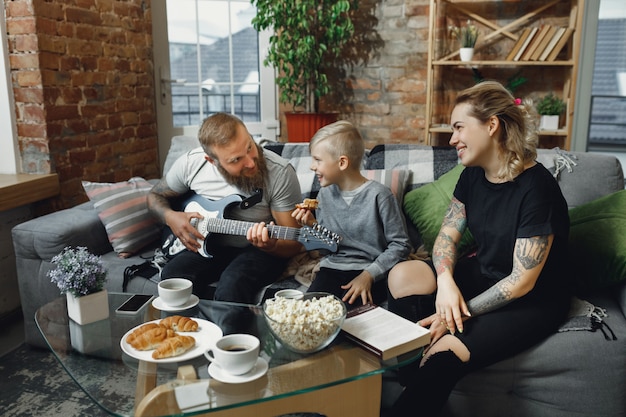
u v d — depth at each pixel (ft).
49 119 9.39
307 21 12.66
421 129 13.93
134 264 7.50
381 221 6.66
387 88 13.93
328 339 4.58
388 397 6.12
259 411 4.49
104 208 7.82
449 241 6.18
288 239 6.36
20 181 8.90
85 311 5.32
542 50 12.37
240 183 6.91
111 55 10.76
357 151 6.57
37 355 8.02
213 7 12.84
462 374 5.36
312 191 7.89
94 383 4.37
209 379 4.27
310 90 13.55
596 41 13.28
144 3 11.65
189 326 4.95
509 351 5.47
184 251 7.27
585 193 6.99
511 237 5.63
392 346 4.56
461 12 13.24
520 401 5.70
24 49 9.13
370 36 13.80
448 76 13.60
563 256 5.72
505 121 5.50
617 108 15.47
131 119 11.48
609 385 5.49
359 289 6.16
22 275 7.74
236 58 13.37
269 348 4.74
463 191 6.21
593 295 6.34
